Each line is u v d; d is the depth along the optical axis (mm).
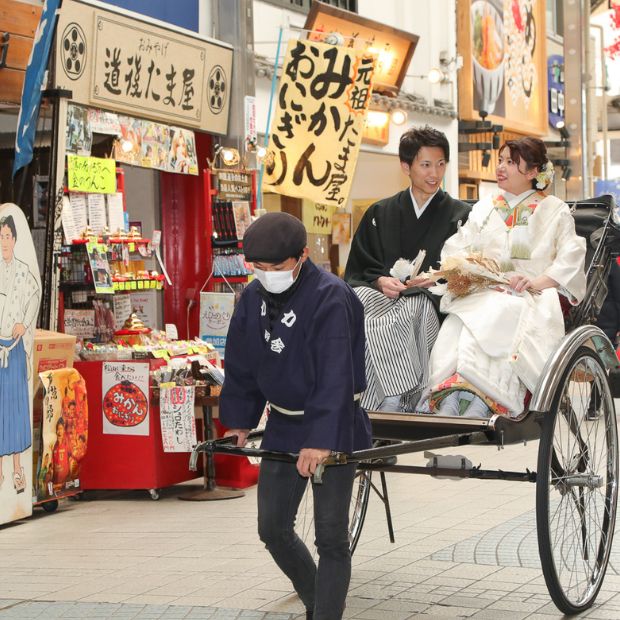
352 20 12867
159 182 10867
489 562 6062
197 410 9188
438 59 15922
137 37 9305
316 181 11094
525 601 5266
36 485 8203
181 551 6719
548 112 21078
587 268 6406
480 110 16844
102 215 8906
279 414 4547
